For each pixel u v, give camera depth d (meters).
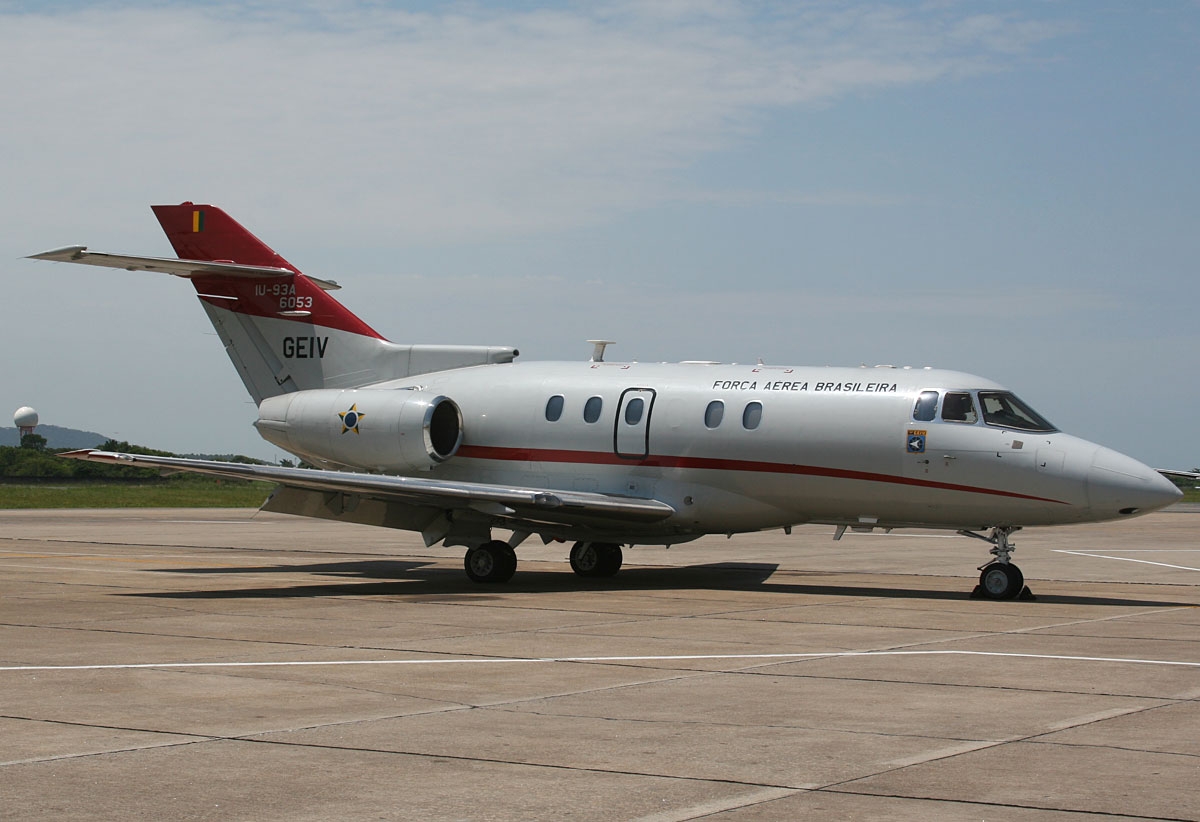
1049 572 23.33
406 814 6.61
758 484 19.16
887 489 18.39
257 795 6.96
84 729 8.64
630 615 15.51
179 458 17.89
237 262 23.20
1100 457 17.33
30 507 48.25
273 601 17.03
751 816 6.57
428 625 14.41
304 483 18.12
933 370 18.81
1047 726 8.81
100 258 20.95
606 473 20.19
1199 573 23.11
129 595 17.84
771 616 15.46
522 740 8.33
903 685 10.45
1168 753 7.98
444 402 21.16
